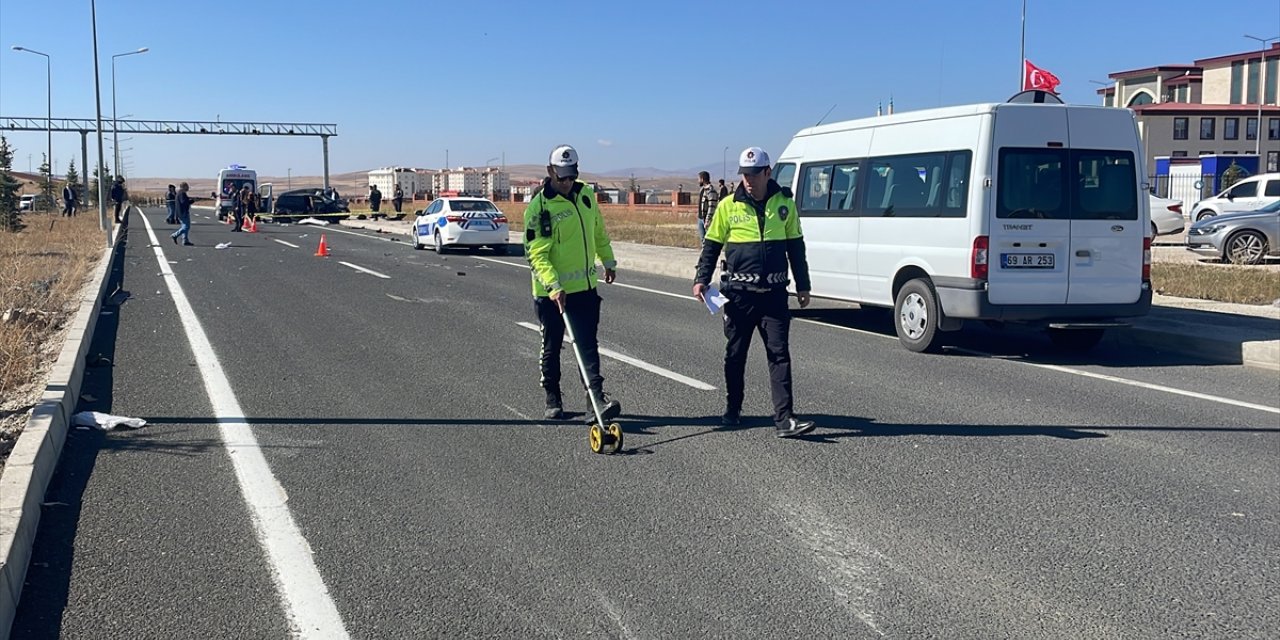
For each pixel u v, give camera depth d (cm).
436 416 767
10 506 482
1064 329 1055
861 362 1020
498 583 455
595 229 728
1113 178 1058
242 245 2867
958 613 425
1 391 782
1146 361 1054
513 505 559
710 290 716
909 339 1100
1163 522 538
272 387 870
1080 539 512
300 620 416
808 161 1284
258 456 652
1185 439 714
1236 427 752
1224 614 425
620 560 481
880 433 722
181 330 1191
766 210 701
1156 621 418
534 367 971
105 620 416
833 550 495
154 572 464
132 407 789
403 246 2931
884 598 440
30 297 1327
